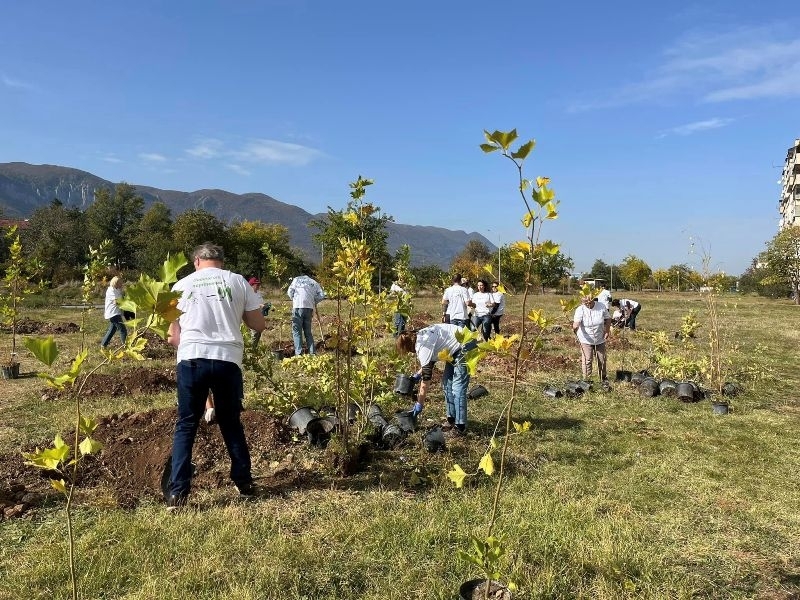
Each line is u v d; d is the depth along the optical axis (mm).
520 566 3242
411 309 5926
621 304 16422
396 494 4371
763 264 36969
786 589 3277
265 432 5469
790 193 65375
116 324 10930
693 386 8094
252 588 3008
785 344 15008
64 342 12523
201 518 3812
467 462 5129
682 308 28234
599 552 3475
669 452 5688
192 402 4004
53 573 3109
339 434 4953
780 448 5859
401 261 12633
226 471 4652
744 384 9336
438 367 9555
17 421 6152
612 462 5355
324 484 4543
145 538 3500
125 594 2980
